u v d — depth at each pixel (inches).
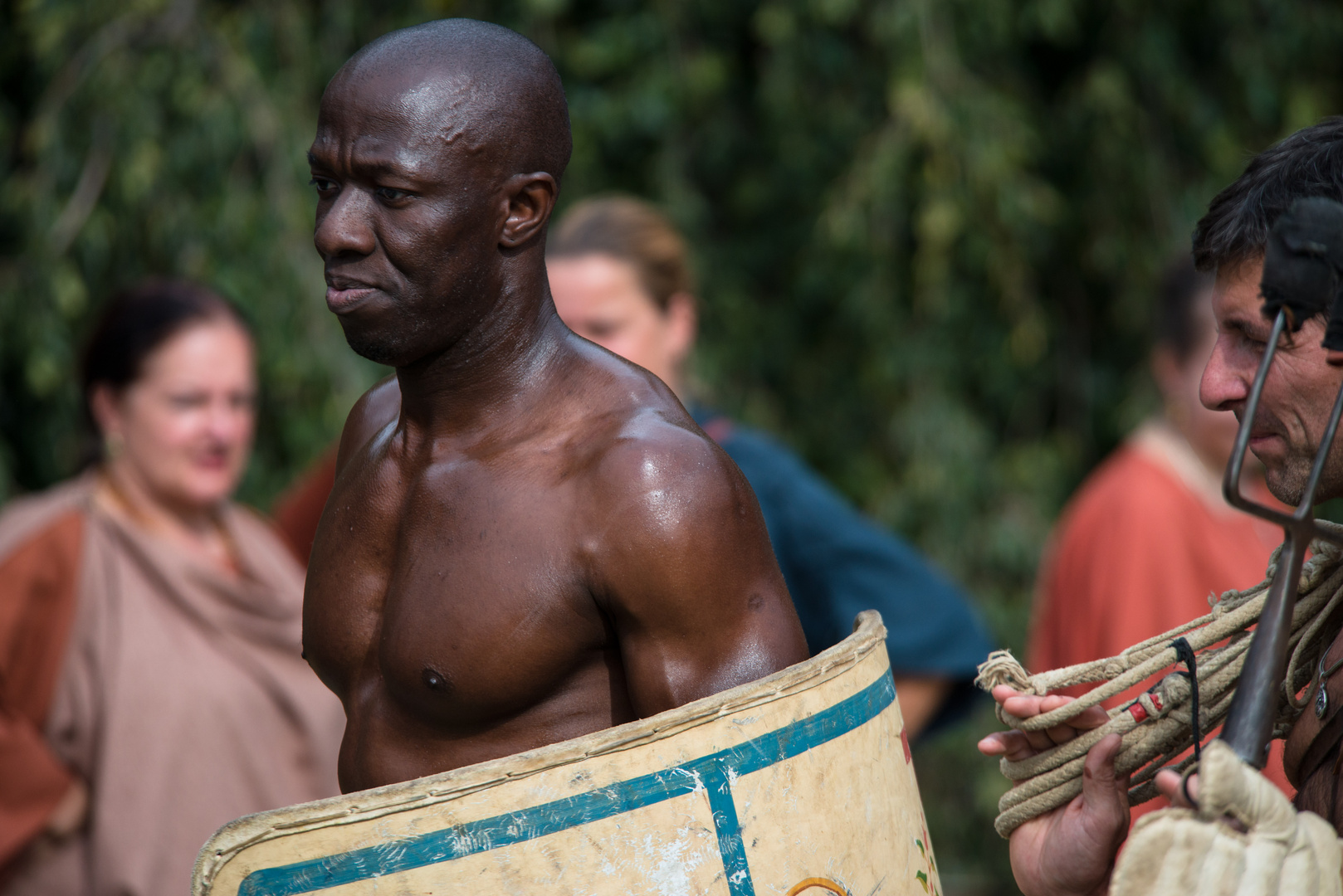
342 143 153.3
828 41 683.4
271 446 650.8
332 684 175.0
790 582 346.0
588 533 154.1
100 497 358.0
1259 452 158.2
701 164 713.6
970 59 676.7
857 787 156.9
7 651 333.1
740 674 155.5
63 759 334.3
